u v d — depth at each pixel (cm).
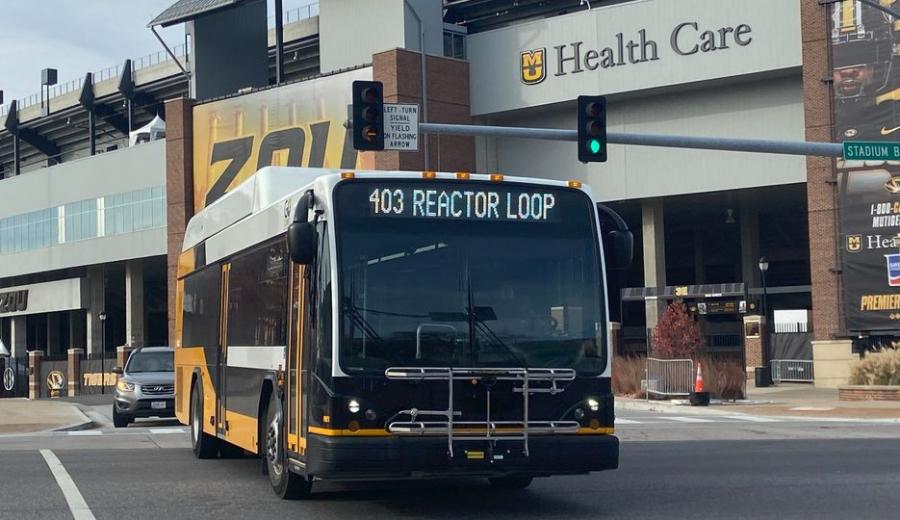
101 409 3697
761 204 5578
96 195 6875
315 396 1058
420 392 1040
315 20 6147
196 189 5866
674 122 4822
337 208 1070
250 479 1438
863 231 4041
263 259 1330
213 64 6241
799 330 4516
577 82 4934
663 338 3612
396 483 1366
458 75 5178
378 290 1058
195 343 1781
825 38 4125
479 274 1083
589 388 1083
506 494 1275
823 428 2322
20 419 2844
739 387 3409
